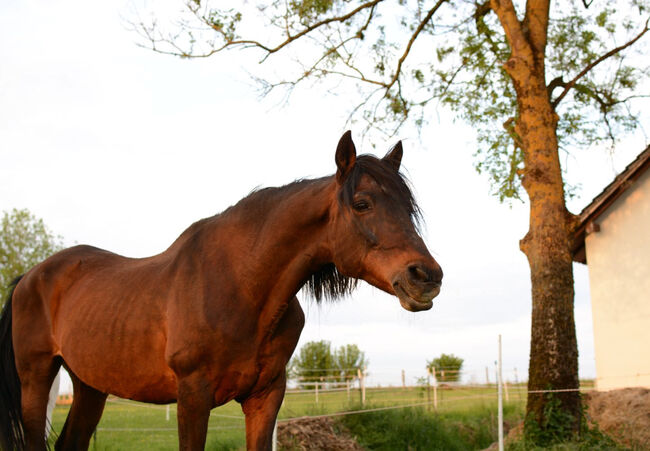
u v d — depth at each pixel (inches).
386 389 842.8
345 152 126.1
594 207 500.7
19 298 177.9
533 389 339.9
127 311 147.3
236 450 353.7
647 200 495.5
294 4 394.9
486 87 454.6
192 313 132.5
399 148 141.1
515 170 443.2
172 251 153.9
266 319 135.1
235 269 135.9
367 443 378.3
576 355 340.2
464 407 595.2
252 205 142.0
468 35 450.9
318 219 133.1
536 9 387.2
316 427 370.6
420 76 457.1
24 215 1089.4
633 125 441.4
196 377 130.9
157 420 587.8
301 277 135.8
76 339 157.9
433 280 113.1
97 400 179.5
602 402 388.8
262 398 140.6
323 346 975.0
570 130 441.1
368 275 123.9
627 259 497.0
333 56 418.6
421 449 388.8
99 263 173.5
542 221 356.5
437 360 965.2
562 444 306.3
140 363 143.9
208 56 384.5
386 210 121.3
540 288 349.4
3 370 180.1
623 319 491.2
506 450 323.3
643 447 316.5
